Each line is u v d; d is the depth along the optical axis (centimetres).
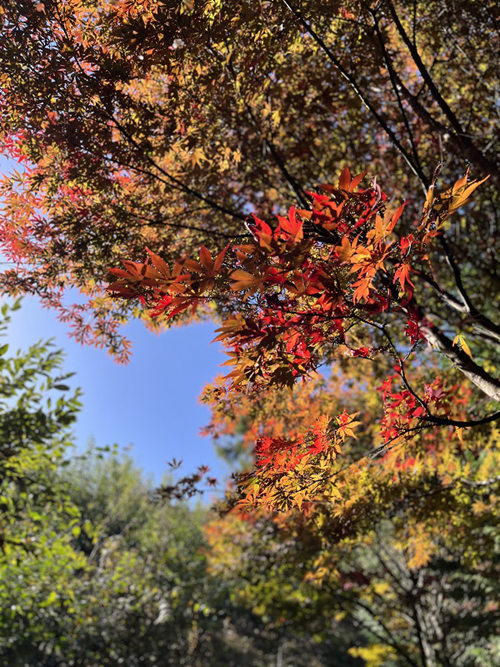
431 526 490
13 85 302
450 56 464
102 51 312
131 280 176
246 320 188
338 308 202
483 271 596
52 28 305
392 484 404
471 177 448
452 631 898
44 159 335
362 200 177
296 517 418
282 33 317
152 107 347
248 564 701
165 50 295
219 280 196
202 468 443
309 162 512
